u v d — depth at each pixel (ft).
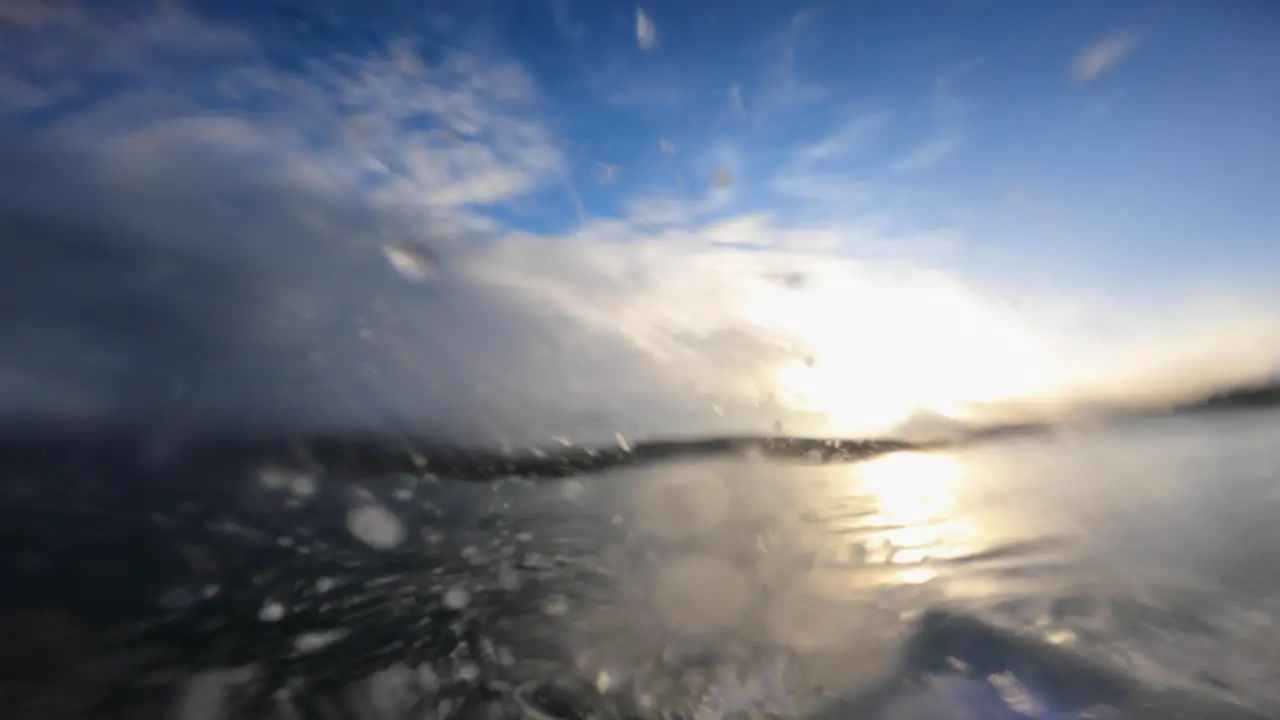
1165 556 5.72
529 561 5.55
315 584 4.74
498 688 3.64
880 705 3.56
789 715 3.49
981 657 4.03
